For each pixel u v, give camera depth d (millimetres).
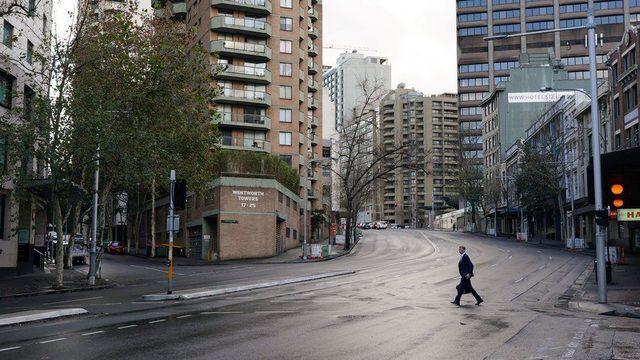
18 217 33469
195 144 32906
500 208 102375
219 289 23438
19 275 33781
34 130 26297
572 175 63906
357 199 83688
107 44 28891
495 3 144375
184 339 11852
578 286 26172
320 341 11547
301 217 78562
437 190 187625
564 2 137500
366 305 18328
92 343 11508
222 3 75188
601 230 19391
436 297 21188
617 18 133125
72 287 27578
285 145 78875
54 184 27203
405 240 77000
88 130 26000
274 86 78750
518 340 11680
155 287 27297
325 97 143250
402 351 10500
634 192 16406
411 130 190375
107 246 76500
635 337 12062
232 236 52844
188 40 33812
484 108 115875
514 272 34000
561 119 71562
